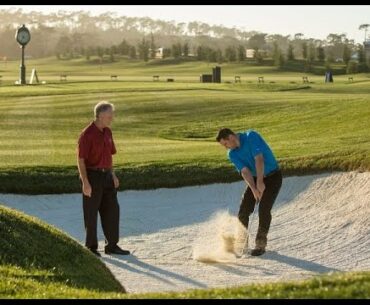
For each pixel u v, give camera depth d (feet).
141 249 41.39
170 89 142.61
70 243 34.09
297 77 283.79
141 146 76.07
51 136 86.43
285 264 38.11
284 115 99.40
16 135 86.63
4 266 28.84
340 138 71.31
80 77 252.42
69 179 54.39
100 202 39.50
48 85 162.61
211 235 43.86
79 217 49.19
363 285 22.66
